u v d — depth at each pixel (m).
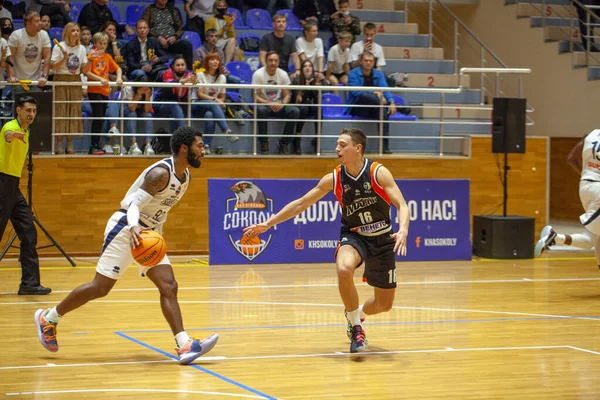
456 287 9.70
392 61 15.38
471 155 13.47
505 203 12.42
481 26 17.88
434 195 12.06
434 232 12.06
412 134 14.12
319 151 12.80
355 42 14.68
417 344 6.64
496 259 12.17
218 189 11.47
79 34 11.87
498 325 7.46
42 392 5.07
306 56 13.88
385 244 6.21
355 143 6.09
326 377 5.52
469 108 13.45
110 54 12.66
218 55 12.40
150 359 6.02
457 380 5.46
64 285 9.54
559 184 17.91
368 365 5.89
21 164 8.62
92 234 12.01
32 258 8.93
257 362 5.96
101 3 13.26
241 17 15.25
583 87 15.25
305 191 11.70
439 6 18.20
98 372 5.60
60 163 11.84
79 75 11.80
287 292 9.28
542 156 13.83
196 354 5.84
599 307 8.41
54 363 5.87
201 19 14.25
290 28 15.27
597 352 6.36
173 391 5.11
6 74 12.11
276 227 11.63
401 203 5.99
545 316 7.91
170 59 13.24
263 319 7.71
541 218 13.88
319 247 11.73
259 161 12.48
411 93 14.95
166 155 12.21
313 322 7.57
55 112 11.73
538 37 16.30
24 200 8.89
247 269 11.09
